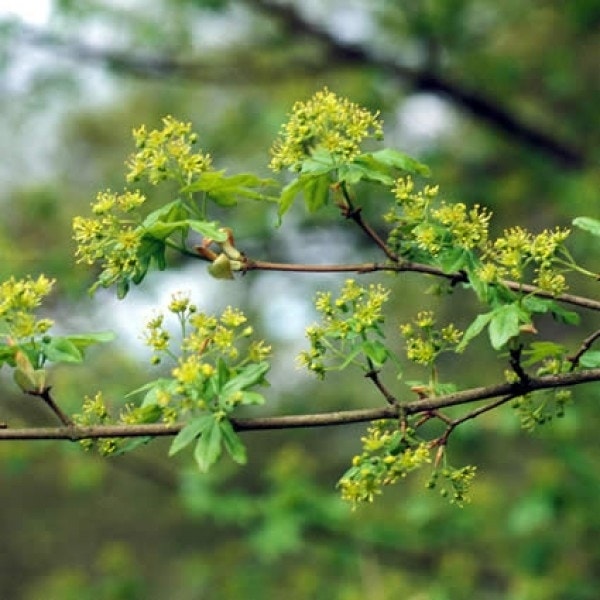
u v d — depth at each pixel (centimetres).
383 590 1159
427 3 1361
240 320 420
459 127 1619
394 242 455
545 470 1079
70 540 2128
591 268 1218
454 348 449
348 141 445
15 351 416
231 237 448
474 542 1277
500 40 1553
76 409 1147
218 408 406
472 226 436
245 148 1509
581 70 1563
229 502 1149
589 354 449
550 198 1418
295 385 1620
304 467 1211
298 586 1241
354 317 434
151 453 1358
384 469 422
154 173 446
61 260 1223
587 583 1163
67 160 1870
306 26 1409
